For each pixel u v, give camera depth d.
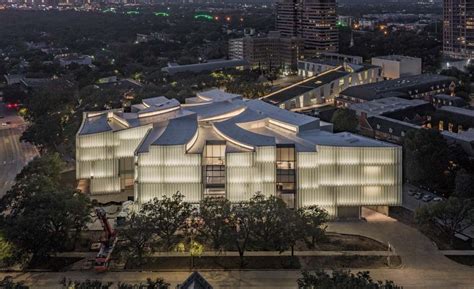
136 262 150.88
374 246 162.12
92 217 181.00
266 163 181.50
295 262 152.00
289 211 153.75
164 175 183.00
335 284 107.75
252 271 147.75
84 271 149.25
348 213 186.12
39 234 149.50
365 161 182.88
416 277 142.50
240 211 153.38
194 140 195.00
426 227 173.75
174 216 154.00
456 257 154.38
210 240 158.38
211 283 141.00
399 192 184.00
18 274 147.38
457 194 189.88
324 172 182.75
